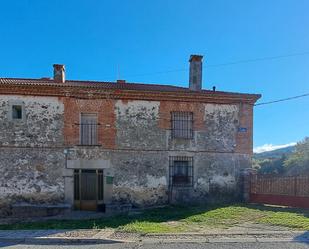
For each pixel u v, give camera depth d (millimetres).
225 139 23656
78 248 11508
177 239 12430
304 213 17266
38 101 22094
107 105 22609
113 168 22328
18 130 21844
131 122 22734
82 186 22156
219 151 23500
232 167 23547
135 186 22422
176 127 23328
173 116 23281
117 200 22188
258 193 22328
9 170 21594
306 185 19500
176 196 22750
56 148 22016
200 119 23469
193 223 16062
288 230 13820
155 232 13625
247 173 23156
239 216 17453
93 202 22078
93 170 22281
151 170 22688
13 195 21484
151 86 25625
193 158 23234
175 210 20422
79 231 14172
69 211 21031
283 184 20766
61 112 22203
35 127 21953
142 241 12219
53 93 22156
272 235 12867
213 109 23703
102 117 22500
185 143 23188
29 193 21625
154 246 11414
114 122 22578
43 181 21766
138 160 22609
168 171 22891
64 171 21984
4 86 21531
